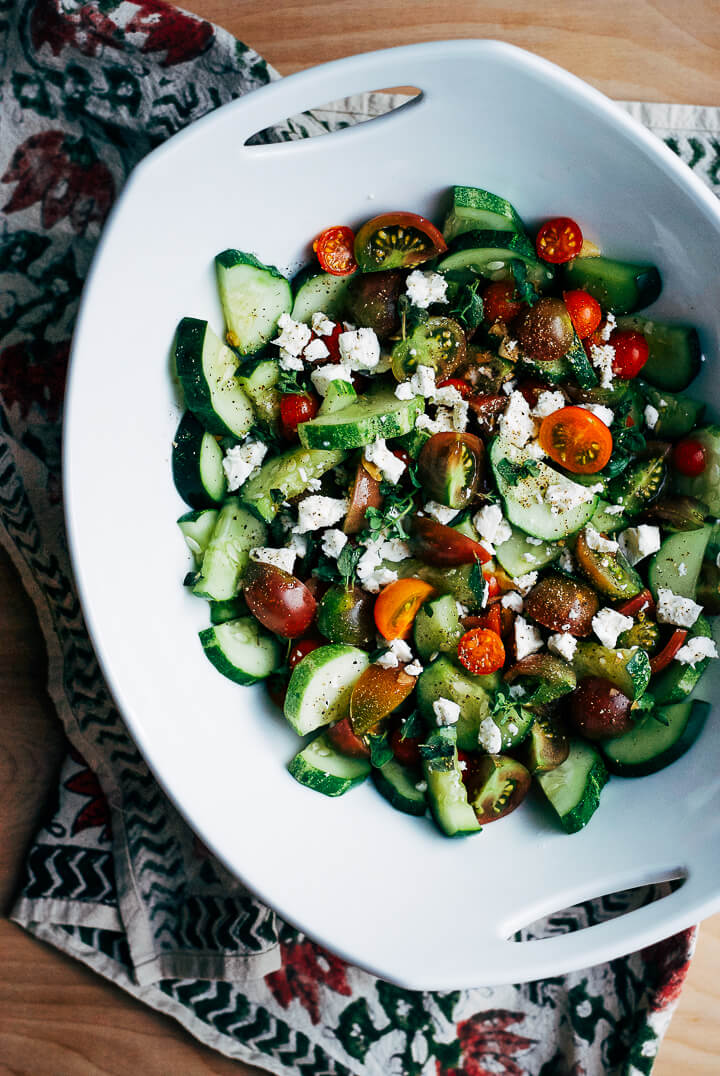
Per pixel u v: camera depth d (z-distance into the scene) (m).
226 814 0.55
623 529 0.58
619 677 0.56
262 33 0.61
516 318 0.56
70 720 0.62
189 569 0.57
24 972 0.63
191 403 0.55
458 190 0.55
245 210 0.54
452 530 0.56
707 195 0.53
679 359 0.56
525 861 0.57
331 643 0.57
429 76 0.52
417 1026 0.62
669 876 0.55
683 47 0.61
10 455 0.60
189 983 0.62
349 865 0.56
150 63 0.58
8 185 0.59
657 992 0.60
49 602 0.62
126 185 0.51
